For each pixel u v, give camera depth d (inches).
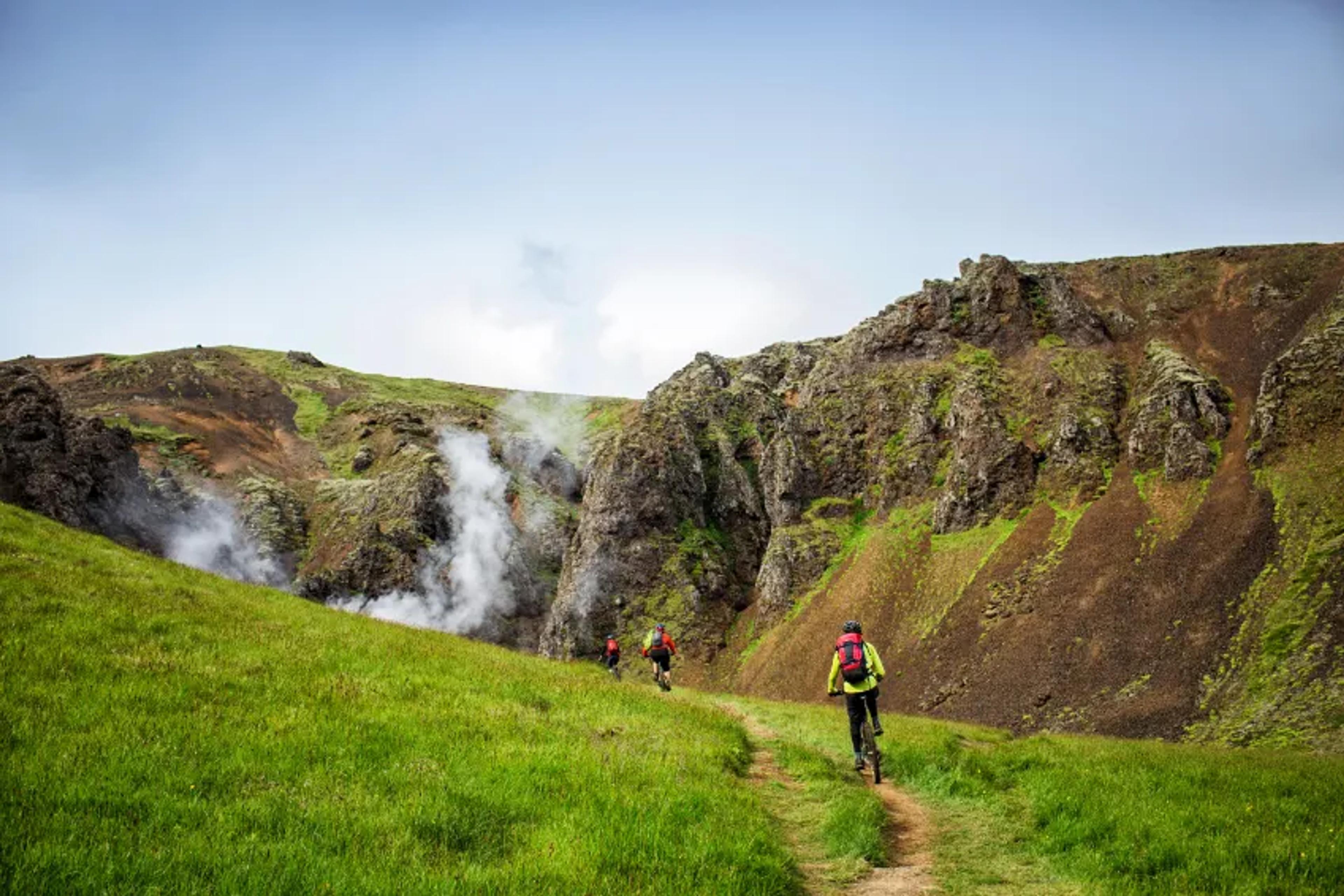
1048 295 5487.2
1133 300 5767.7
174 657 608.1
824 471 5260.8
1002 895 372.8
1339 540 3019.2
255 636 753.6
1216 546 3405.5
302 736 456.1
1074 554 3791.8
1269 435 3742.6
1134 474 4148.6
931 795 601.3
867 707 676.7
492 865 319.3
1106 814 458.0
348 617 1099.3
